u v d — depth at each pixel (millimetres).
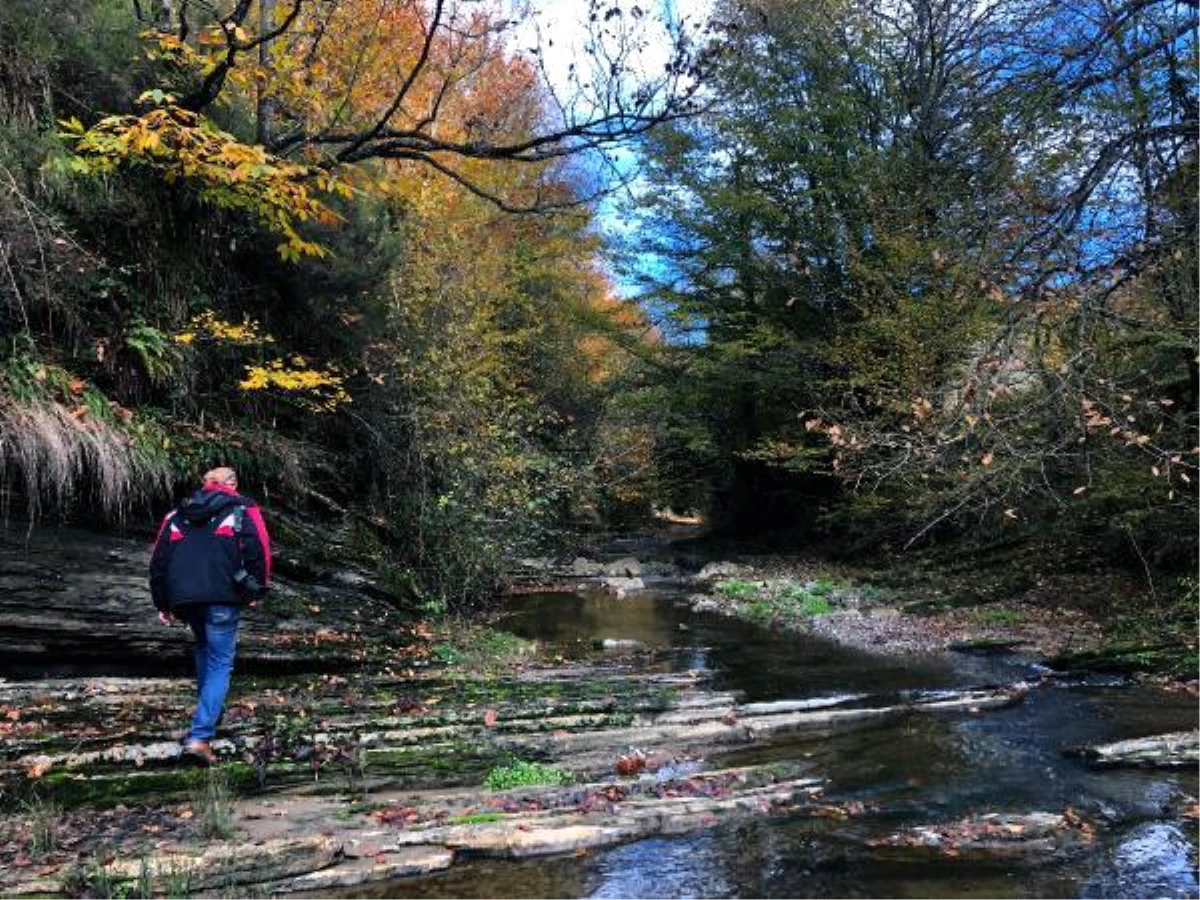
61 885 3852
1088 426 7020
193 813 4781
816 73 18656
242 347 9391
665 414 25484
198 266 8875
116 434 7117
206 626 5570
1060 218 7133
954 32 12117
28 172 7062
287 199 7156
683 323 23297
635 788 5609
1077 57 7875
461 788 5617
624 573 20578
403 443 11906
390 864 4371
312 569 9219
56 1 7387
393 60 9922
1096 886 4223
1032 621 11523
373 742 6137
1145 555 12266
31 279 6957
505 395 15461
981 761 6219
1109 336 8273
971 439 8633
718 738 6828
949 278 10414
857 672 9344
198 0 7703
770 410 23578
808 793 5605
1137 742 6266
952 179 8453
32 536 6645
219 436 8539
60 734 5625
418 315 12086
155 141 6203
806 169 18703
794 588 15398
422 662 8766
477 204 16062
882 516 18453
